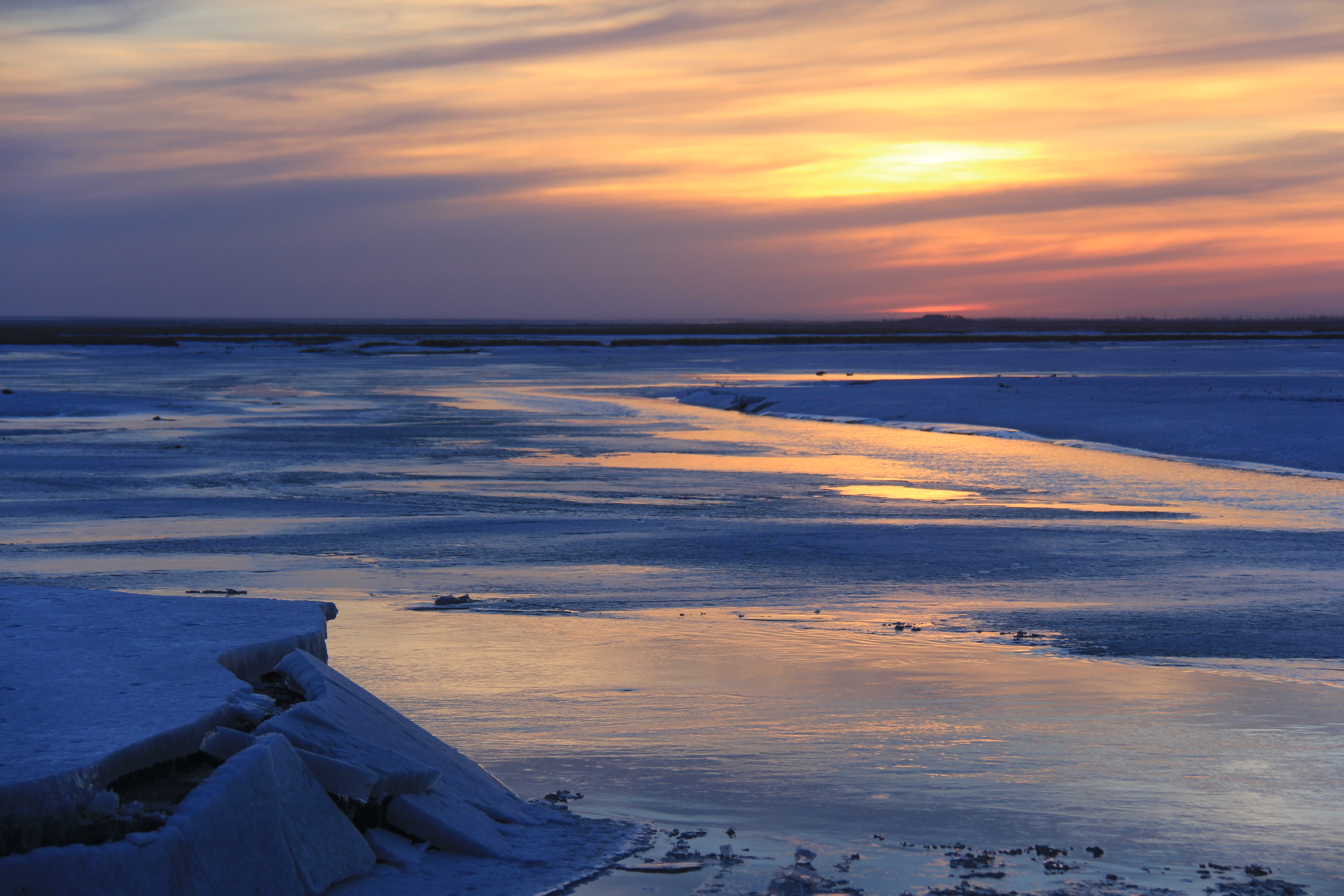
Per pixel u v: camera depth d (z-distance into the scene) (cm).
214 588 1270
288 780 502
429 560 1481
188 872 441
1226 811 615
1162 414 3753
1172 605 1214
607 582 1343
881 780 662
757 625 1103
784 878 512
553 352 11794
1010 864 542
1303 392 4872
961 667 938
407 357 10488
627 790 647
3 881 407
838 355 10869
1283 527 1809
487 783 626
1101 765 690
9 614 722
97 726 507
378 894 489
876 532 1742
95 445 3145
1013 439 3528
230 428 3734
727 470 2639
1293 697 850
